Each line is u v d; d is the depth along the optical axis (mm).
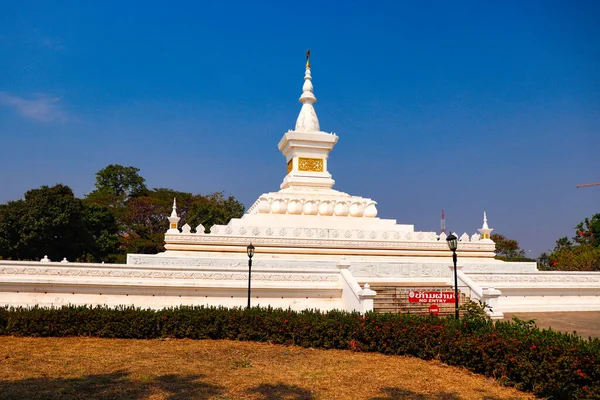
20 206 50812
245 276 24781
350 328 18547
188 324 19844
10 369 14531
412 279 30625
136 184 89500
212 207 67938
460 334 16547
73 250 53625
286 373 15117
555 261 49719
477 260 36625
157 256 29641
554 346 13680
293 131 39438
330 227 36625
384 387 14016
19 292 23031
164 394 12812
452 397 13336
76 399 12227
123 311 20062
